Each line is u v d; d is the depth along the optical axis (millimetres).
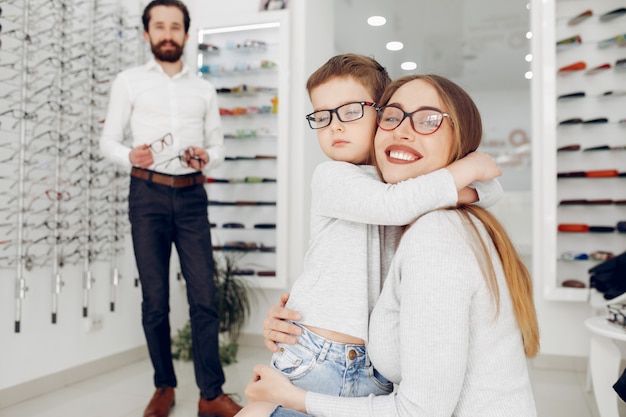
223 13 4359
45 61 2939
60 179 2934
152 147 2672
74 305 3131
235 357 3723
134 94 2709
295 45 4125
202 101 2865
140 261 2588
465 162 846
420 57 7859
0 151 2662
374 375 912
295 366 881
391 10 6031
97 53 3232
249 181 4191
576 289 3424
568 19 3623
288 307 927
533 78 3619
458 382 742
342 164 944
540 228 3584
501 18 6297
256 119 4277
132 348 3621
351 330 860
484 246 796
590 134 3604
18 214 2676
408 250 781
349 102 961
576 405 2752
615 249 3520
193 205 2670
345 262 893
